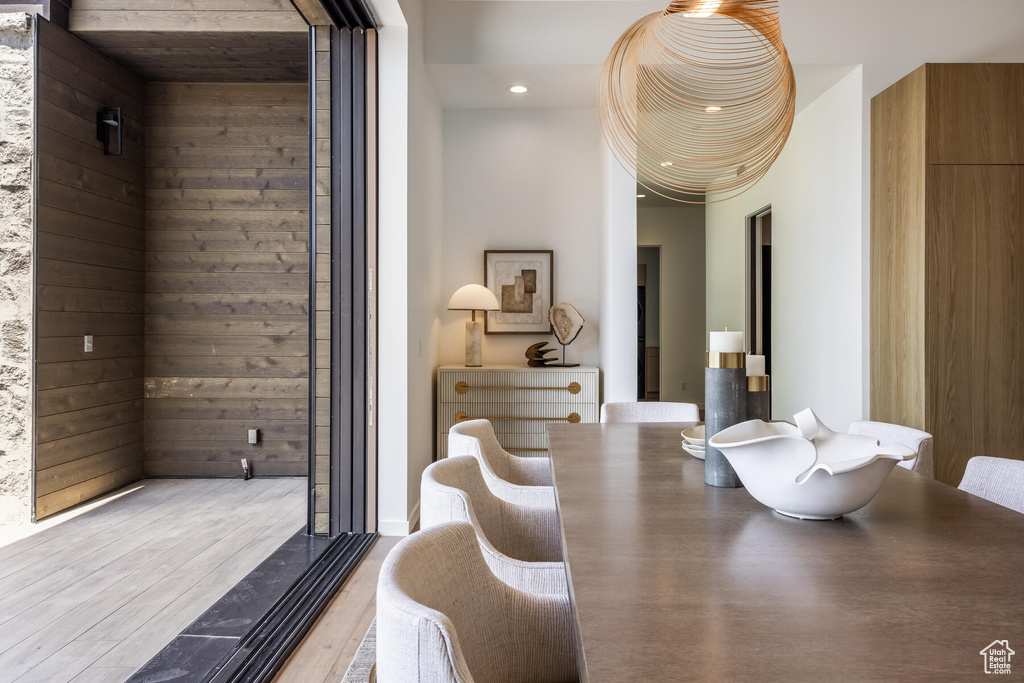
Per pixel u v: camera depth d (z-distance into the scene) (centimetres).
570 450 194
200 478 438
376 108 317
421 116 363
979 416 312
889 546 104
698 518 121
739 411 146
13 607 233
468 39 379
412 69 330
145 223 437
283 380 440
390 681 71
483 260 464
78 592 247
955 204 311
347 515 317
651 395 880
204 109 438
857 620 76
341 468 316
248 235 440
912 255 323
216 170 439
